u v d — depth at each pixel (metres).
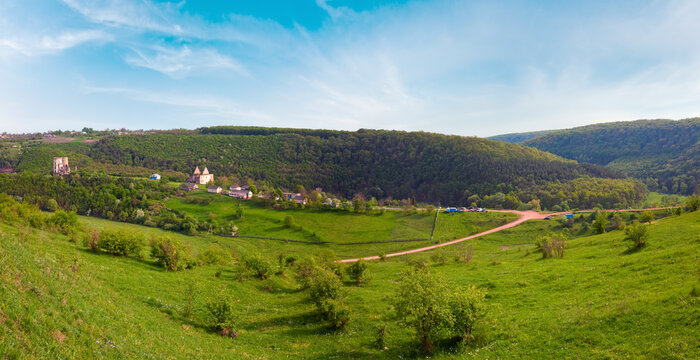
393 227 133.75
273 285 47.19
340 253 107.38
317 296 34.62
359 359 25.45
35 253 22.59
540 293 33.41
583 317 24.58
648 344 19.09
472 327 26.42
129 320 20.98
